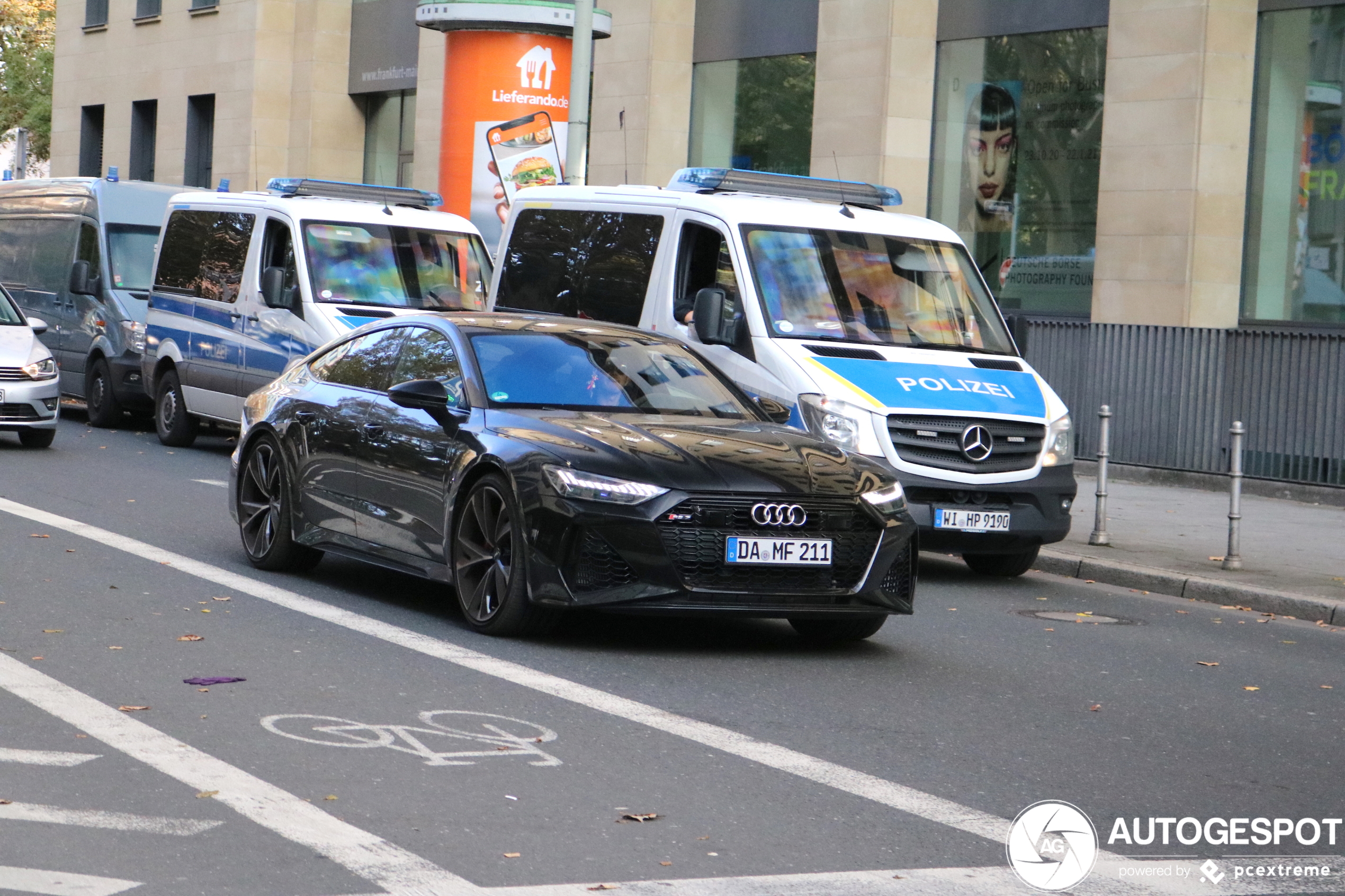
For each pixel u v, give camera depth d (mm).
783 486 8305
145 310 20188
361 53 34469
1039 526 11992
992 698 7969
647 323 13023
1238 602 11938
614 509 8102
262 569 10352
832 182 14297
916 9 23062
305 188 17844
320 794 5668
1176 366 19734
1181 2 19875
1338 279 19234
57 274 21594
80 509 12781
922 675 8422
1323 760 7152
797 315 12320
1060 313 21750
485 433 8734
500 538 8531
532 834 5355
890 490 8703
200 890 4684
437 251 17391
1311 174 19500
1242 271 20109
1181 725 7680
